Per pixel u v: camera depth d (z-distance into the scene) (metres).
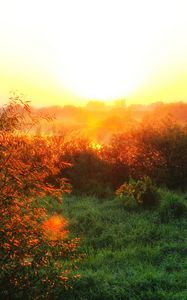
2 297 7.56
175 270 9.85
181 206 14.03
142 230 12.62
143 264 10.30
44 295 7.81
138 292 8.62
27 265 7.59
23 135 7.81
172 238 12.09
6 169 7.45
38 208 7.84
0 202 7.37
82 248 11.57
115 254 11.09
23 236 7.48
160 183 18.84
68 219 13.74
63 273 8.45
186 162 18.78
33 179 7.64
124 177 19.39
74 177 18.50
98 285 8.89
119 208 14.88
